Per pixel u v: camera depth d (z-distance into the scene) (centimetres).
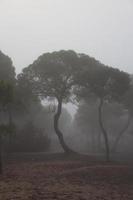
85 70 3841
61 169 2544
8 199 1228
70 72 4003
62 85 4059
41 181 1839
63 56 3978
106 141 3634
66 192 1475
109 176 2403
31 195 1324
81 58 4050
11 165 2764
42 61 3975
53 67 3938
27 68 4072
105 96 3909
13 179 1864
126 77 3891
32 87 4059
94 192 1612
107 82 3750
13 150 4225
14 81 4175
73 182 1925
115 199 1498
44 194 1373
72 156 3734
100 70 3719
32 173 2230
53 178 2025
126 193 1756
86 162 3216
